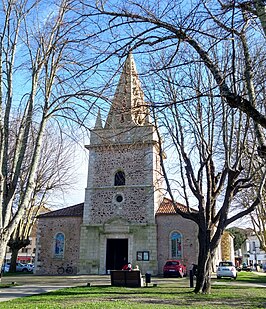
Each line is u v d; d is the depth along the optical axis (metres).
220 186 15.53
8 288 17.30
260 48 8.62
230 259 43.47
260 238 27.28
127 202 29.25
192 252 27.28
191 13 5.67
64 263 29.48
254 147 14.24
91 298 12.72
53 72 9.21
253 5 5.54
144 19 6.07
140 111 7.82
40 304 11.02
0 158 8.20
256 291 15.62
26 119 9.20
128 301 11.80
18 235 32.03
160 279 23.66
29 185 8.72
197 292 14.52
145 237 28.00
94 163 31.14
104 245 28.64
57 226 30.64
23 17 9.28
